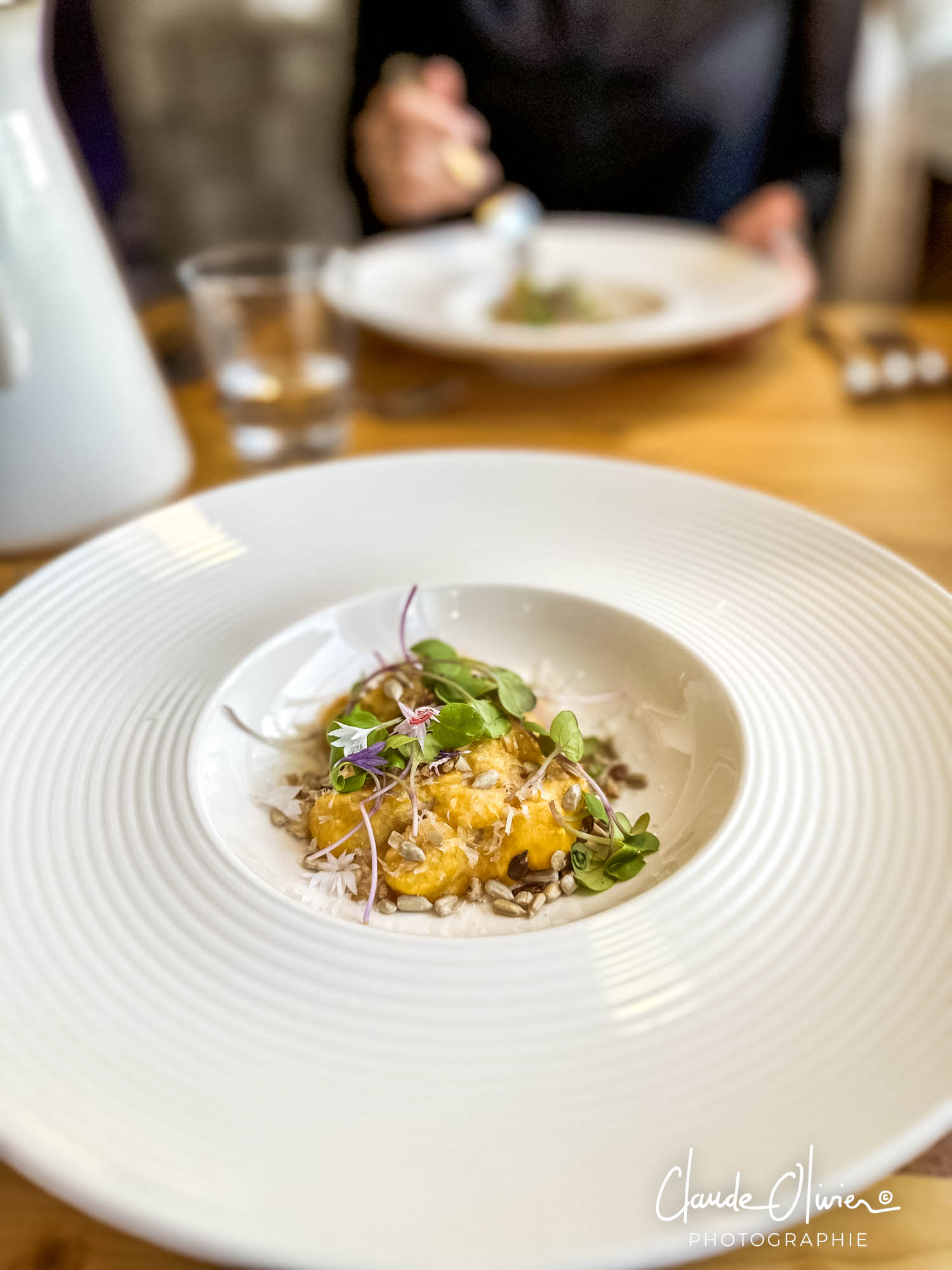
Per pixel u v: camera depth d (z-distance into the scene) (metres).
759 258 0.59
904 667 0.26
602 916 0.20
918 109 1.13
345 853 0.24
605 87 0.87
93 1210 0.15
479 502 0.35
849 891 0.20
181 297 0.62
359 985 0.19
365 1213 0.15
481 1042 0.18
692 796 0.26
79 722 0.25
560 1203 0.15
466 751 0.26
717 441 0.45
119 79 1.03
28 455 0.34
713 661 0.27
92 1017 0.18
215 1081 0.17
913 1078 0.16
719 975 0.19
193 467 0.43
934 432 0.45
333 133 1.12
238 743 0.27
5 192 0.31
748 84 0.89
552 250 0.65
